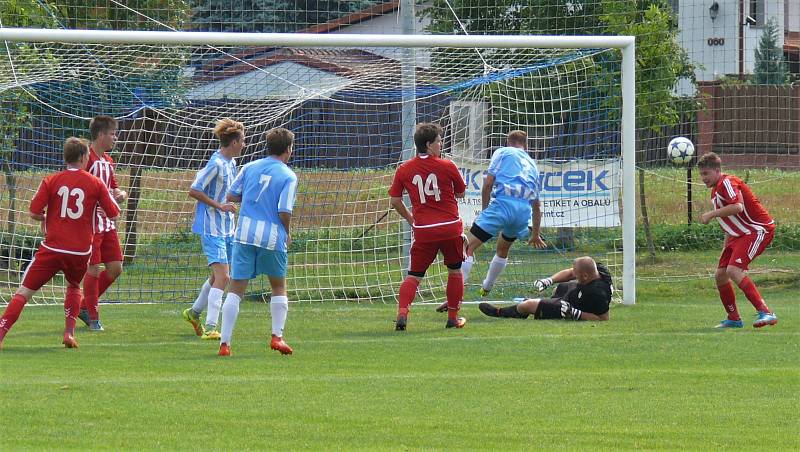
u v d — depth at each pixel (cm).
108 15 5441
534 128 5047
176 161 5150
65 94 4834
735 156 7050
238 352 2998
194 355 2928
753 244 3469
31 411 2100
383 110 6081
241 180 2947
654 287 4800
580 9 5584
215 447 1830
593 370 2667
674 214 6594
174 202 5203
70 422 2011
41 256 3011
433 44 4106
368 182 5531
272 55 4869
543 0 5584
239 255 2911
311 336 3375
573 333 3391
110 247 3534
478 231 3972
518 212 3962
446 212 3488
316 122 6050
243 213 2916
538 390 2367
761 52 9369
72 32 3909
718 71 9319
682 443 1888
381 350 3028
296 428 1983
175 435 1917
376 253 5209
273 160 2939
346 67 4759
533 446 1858
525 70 4581
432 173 3469
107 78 4662
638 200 6312
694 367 2716
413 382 2462
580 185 4666
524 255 5309
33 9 5175
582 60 4762
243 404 2192
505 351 2997
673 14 5953
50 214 3022
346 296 4550
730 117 6681
